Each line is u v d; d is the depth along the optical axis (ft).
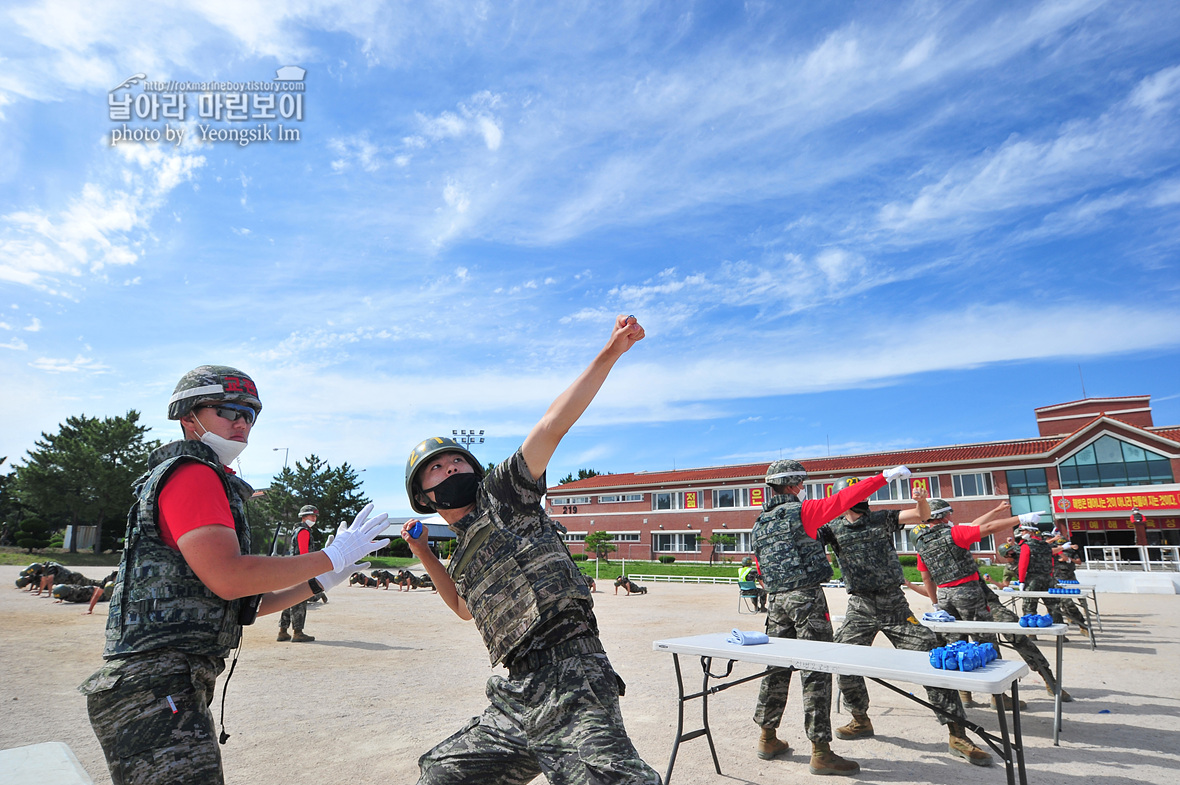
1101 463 123.85
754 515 157.38
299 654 30.42
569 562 7.89
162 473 6.80
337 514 182.70
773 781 14.73
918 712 20.90
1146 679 25.72
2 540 186.70
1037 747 17.25
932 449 148.66
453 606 9.50
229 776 14.44
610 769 6.44
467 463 8.54
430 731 18.07
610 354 7.52
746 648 13.99
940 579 23.34
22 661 25.88
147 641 6.45
